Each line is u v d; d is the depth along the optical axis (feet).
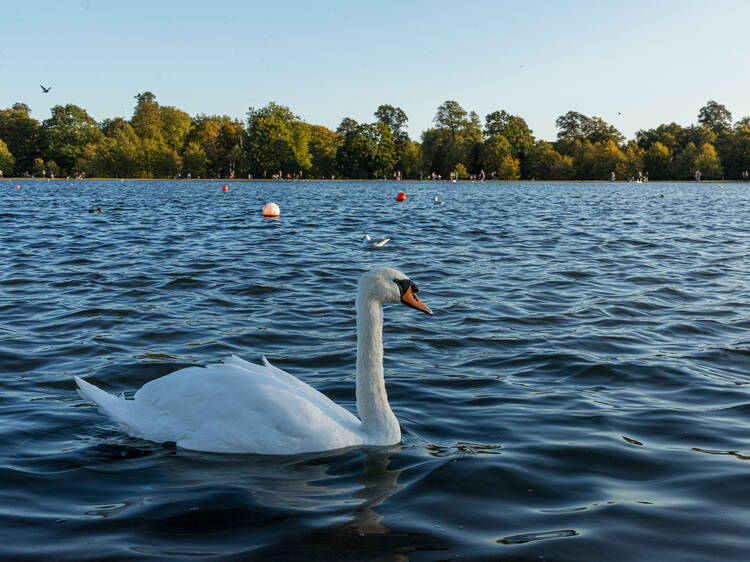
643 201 175.83
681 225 94.99
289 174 493.77
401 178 523.29
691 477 15.70
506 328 32.22
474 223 97.71
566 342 29.48
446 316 34.86
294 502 14.20
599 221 102.27
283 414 16.85
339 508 13.93
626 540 12.68
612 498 14.57
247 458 16.56
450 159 515.50
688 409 20.85
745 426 19.24
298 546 12.34
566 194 228.84
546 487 15.14
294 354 27.30
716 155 497.87
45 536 12.65
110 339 28.99
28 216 102.99
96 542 12.44
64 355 26.35
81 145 493.36
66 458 16.46
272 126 494.59
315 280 45.88
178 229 84.07
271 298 39.34
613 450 17.37
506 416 20.17
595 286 43.80
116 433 18.31
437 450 17.39
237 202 157.28
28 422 18.99
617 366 25.68
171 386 17.83
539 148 523.70
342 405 21.17
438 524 13.29
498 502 14.37
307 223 96.48
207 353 27.12
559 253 61.11
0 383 22.70
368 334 18.02
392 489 14.93
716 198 197.36
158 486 14.92
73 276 45.91
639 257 58.39
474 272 49.73
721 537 12.82
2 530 12.85
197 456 16.66
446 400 21.76
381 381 18.16
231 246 65.82
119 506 13.93
